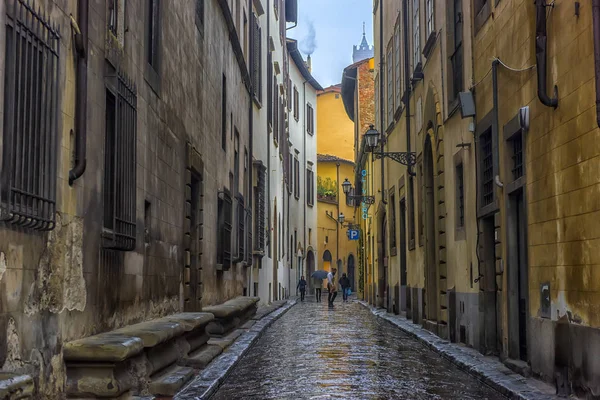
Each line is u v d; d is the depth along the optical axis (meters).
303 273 54.16
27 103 5.70
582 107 7.99
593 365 7.71
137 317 9.48
